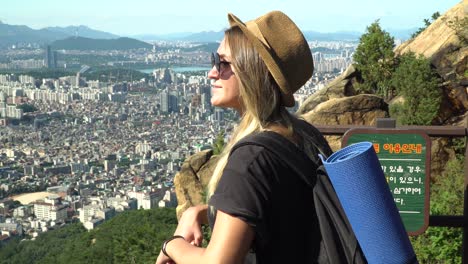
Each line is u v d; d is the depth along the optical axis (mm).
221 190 1898
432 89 13398
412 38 18156
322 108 12586
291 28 2154
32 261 74312
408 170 4961
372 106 12523
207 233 8242
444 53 14703
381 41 16031
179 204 11836
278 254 1951
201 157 12047
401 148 4949
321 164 2096
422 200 4957
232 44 2119
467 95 13664
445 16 16375
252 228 1861
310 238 1979
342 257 1919
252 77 2066
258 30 2111
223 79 2189
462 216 4863
